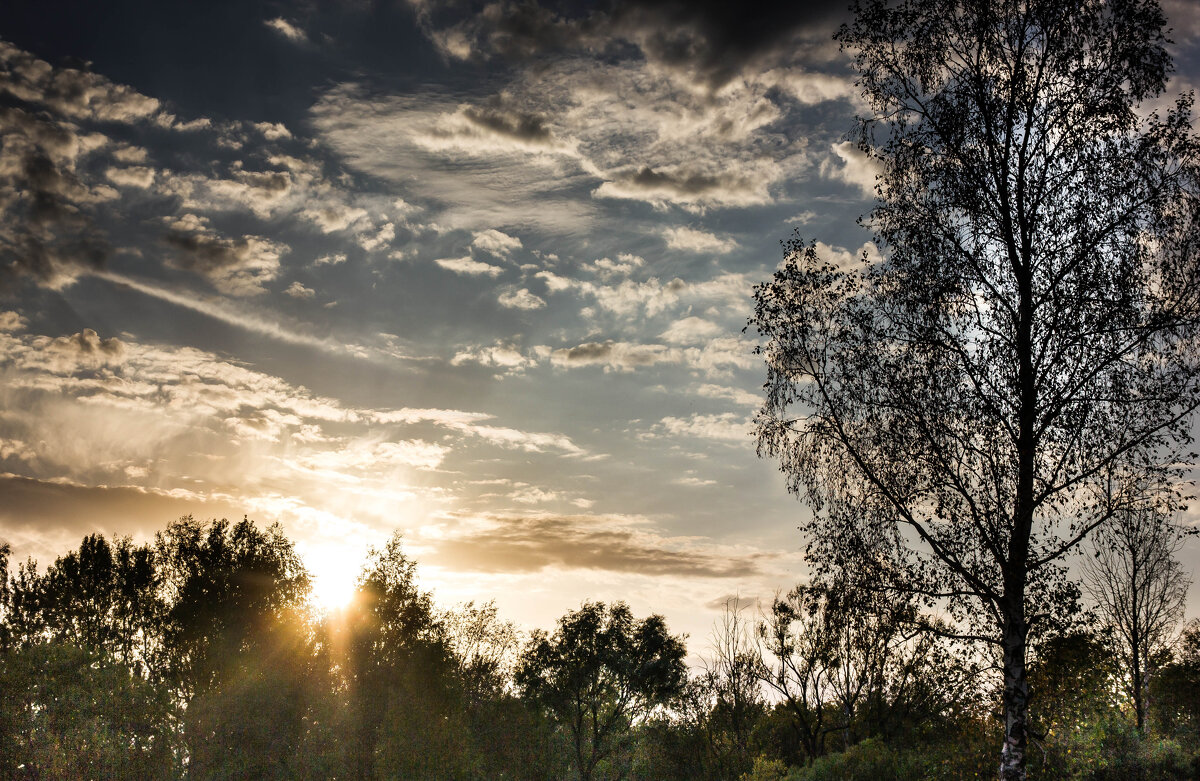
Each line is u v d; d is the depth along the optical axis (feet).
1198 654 118.32
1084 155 53.21
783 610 143.84
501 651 193.26
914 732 111.55
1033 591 51.98
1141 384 51.96
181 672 151.53
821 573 57.93
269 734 135.23
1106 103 52.65
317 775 136.56
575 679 186.29
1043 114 54.80
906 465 56.80
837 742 150.51
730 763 166.81
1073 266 53.36
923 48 57.41
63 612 169.17
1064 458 52.85
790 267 60.29
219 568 164.45
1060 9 53.83
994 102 55.98
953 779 75.10
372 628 157.69
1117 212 53.01
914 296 56.70
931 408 55.52
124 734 119.65
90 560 174.70
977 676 54.13
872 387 57.72
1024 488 52.80
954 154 57.06
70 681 117.70
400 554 165.68
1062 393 53.06
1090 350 51.85
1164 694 113.70
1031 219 55.01
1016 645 51.83
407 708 151.12
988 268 56.29
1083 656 54.13
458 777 150.92
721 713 176.14
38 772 107.96
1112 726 79.77
